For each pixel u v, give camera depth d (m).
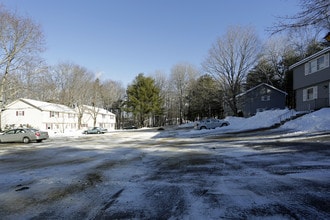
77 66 68.38
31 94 45.03
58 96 65.75
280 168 8.19
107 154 13.94
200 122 32.88
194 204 5.32
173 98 79.06
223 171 8.27
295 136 16.41
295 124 21.19
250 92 48.34
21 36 34.22
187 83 73.62
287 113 26.27
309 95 28.73
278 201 5.25
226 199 5.53
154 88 65.88
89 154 14.22
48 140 28.45
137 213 4.94
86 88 64.38
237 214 4.69
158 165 9.95
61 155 14.27
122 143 20.72
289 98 47.94
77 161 11.80
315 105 26.42
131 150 15.37
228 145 15.08
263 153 11.31
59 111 56.91
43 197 6.16
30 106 52.00
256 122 28.25
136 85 65.94
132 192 6.33
